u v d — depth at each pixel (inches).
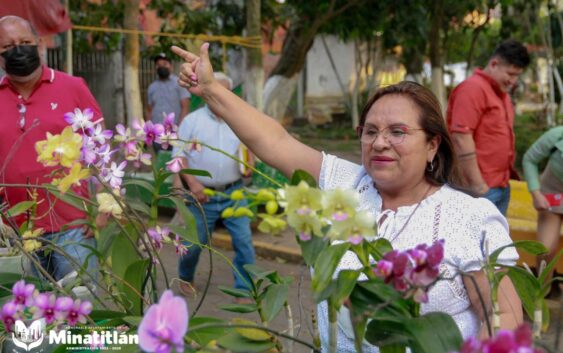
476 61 871.7
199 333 71.0
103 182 77.2
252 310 79.8
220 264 273.7
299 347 145.6
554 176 208.7
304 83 911.7
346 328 86.5
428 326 60.5
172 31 457.4
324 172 98.6
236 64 616.7
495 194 208.4
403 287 57.8
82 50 491.5
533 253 76.0
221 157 209.3
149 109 389.4
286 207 59.1
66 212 139.9
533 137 565.3
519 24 663.1
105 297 93.0
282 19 505.0
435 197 89.9
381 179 89.3
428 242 87.0
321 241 61.7
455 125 201.5
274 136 101.7
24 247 92.1
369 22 518.0
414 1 513.0
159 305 54.6
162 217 326.3
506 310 83.3
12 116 146.3
